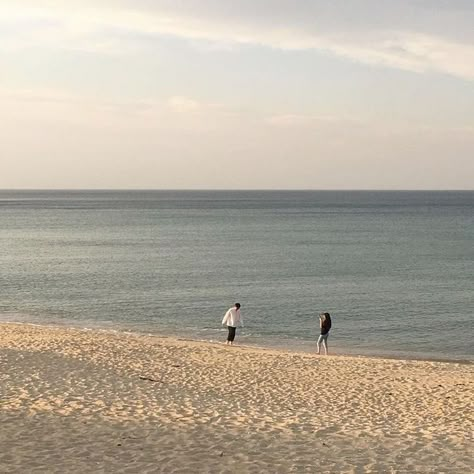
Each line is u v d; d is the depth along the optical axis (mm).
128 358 19359
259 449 9961
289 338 28953
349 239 88812
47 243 80375
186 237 91062
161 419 11617
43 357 18422
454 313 35750
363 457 9734
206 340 27641
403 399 14930
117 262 60125
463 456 9922
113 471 8703
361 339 28969
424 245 80000
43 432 10375
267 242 83375
